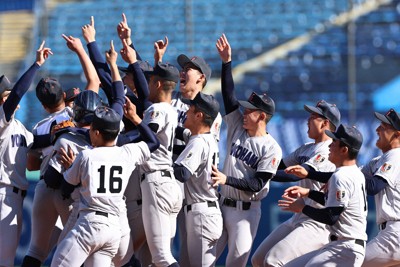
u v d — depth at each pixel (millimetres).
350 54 55250
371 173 25266
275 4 70375
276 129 50531
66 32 68875
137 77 23484
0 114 22250
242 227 24078
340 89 64812
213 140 23234
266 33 68875
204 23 69312
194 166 22422
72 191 21156
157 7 70312
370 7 69375
